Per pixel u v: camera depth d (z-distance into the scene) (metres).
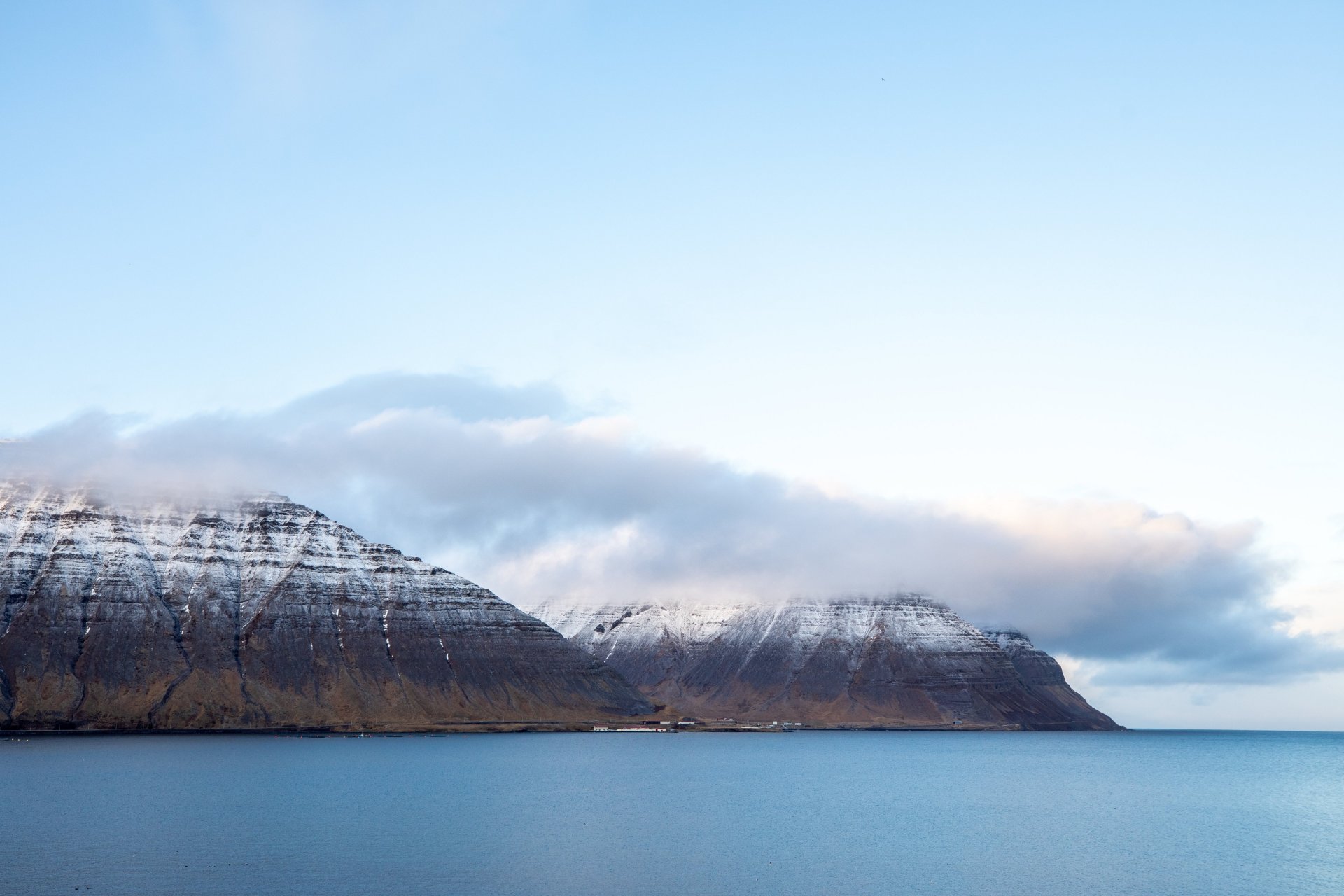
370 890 117.69
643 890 120.75
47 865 129.62
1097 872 134.88
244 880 122.12
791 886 124.81
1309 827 182.38
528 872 128.38
